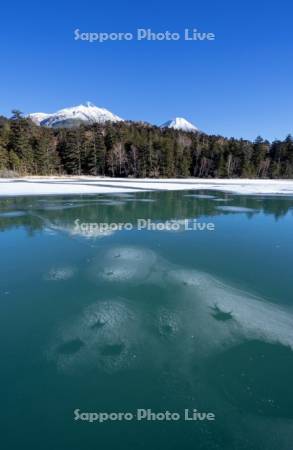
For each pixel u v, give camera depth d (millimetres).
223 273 8195
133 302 6492
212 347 5008
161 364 4629
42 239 11492
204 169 67312
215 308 6230
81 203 21688
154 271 8234
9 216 16078
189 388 4191
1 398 4004
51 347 5016
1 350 4945
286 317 5945
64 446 3377
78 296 6781
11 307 6301
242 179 64562
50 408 3869
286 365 4602
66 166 63188
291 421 3689
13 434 3510
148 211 18719
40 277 7836
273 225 14742
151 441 3439
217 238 12000
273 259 9445
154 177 63031
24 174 55562
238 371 4480
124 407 3881
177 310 6152
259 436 3500
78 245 10711
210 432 3549
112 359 4730
